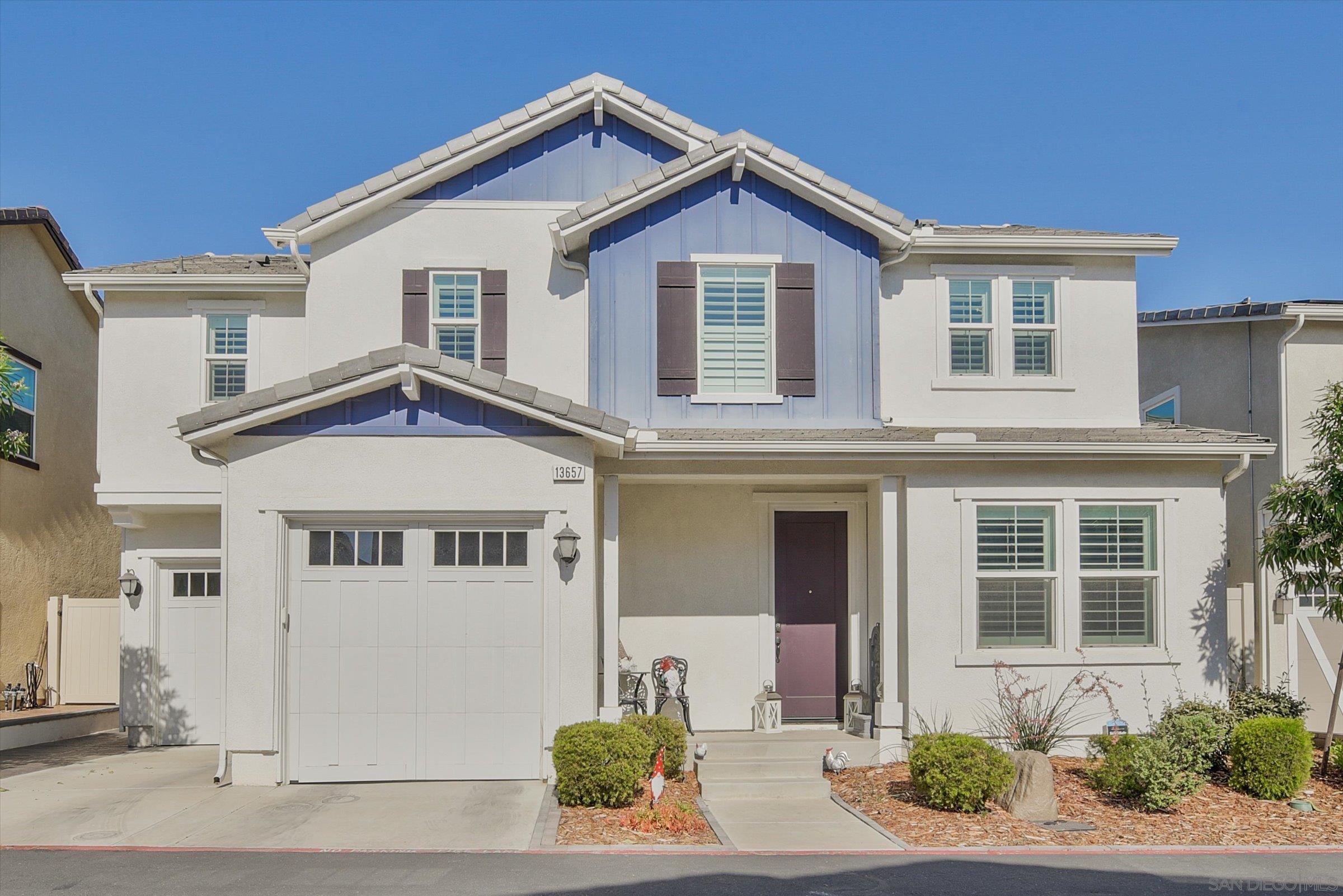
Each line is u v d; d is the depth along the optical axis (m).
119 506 15.10
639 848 9.23
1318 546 12.02
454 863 8.67
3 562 16.62
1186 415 17.34
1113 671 13.01
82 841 9.36
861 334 13.90
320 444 11.69
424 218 14.44
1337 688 12.27
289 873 8.33
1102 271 14.66
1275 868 8.76
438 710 11.79
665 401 13.65
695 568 14.37
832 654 14.57
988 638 13.05
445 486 11.70
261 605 11.55
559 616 11.66
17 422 17.06
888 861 8.95
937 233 14.79
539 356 14.29
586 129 14.73
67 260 18.48
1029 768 10.59
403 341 14.24
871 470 13.09
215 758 14.16
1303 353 15.62
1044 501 13.16
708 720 14.19
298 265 14.45
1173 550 13.21
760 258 13.84
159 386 15.16
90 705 17.58
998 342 14.43
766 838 9.73
